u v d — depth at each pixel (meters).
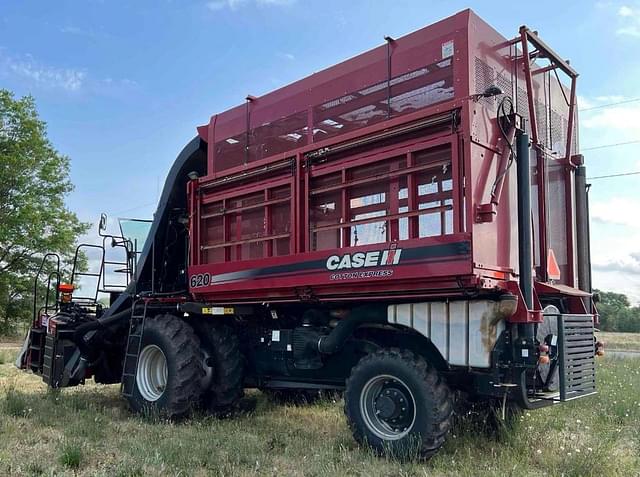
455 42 5.28
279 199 6.58
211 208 7.49
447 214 5.04
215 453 5.30
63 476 4.62
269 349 7.08
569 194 6.41
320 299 6.05
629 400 7.76
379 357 5.48
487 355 4.96
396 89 5.73
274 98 6.96
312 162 6.24
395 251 5.28
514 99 5.71
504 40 5.70
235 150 7.34
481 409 6.16
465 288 4.92
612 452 5.43
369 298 5.63
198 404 7.21
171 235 8.39
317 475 4.73
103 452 5.44
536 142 5.68
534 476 4.80
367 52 6.07
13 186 32.16
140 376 7.50
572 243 6.31
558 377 5.23
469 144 4.93
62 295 8.98
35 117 33.38
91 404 7.84
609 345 28.97
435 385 5.15
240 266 6.82
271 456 5.39
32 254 31.83
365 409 5.57
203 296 7.36
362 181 5.74
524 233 5.20
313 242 6.14
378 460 5.18
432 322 5.34
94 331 8.45
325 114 6.36
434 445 5.08
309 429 6.64
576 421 6.70
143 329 7.59
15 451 5.44
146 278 8.44
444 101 5.30
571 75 6.52
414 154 5.36
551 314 5.40
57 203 33.56
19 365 9.43
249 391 9.58
